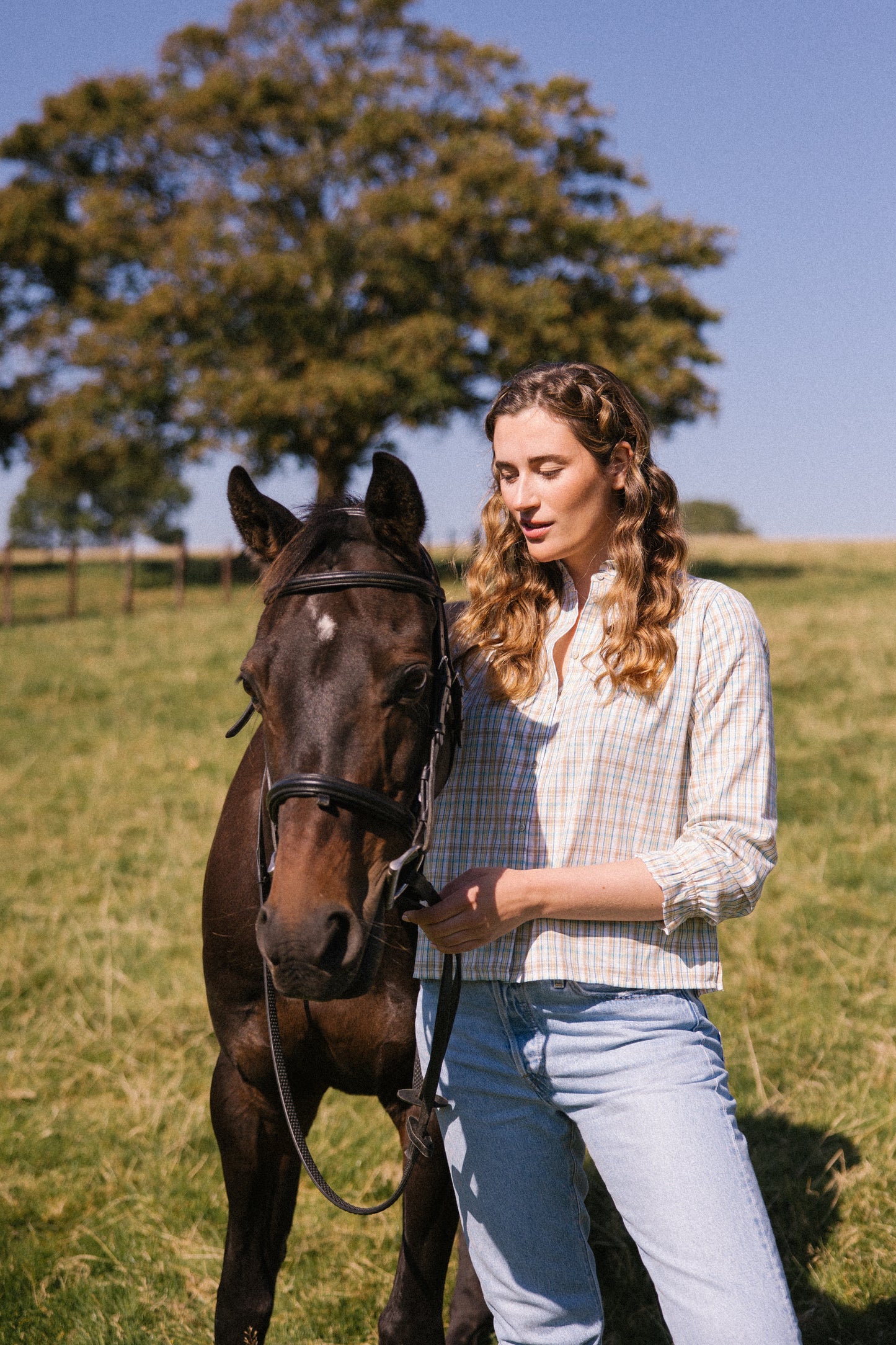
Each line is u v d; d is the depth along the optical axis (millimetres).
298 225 21812
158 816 6449
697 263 22656
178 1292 2623
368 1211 1727
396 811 1467
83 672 11164
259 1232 2039
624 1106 1459
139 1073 3680
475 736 1642
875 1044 3531
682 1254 1379
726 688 1507
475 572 1711
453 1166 1649
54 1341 2480
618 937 1496
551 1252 1606
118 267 22750
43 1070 3688
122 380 21094
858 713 8180
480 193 20766
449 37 22719
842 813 6012
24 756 7957
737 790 1474
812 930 4516
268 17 22531
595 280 22844
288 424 20547
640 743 1523
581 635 1599
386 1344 1881
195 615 16266
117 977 4309
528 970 1511
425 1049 1657
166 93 22609
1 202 22531
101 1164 3158
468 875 1483
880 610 13961
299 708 1455
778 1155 2992
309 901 1369
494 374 20703
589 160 23672
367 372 19219
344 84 22047
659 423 22828
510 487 1604
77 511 52594
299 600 1532
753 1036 3656
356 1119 3322
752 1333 1324
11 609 17031
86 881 5438
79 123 22609
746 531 72375
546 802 1558
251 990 2012
